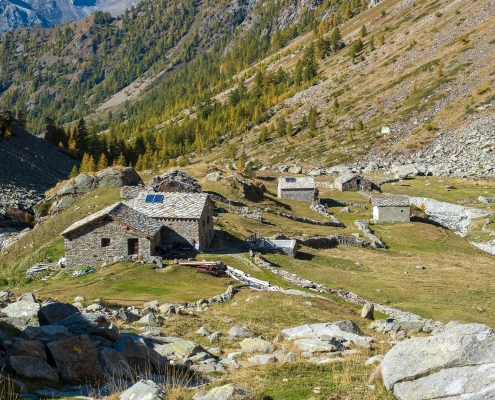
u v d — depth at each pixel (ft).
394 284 211.82
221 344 87.20
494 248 321.52
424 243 314.55
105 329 67.77
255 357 74.49
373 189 473.67
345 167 579.48
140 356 65.51
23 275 212.23
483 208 400.88
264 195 397.60
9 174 525.75
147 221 197.16
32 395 51.88
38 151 638.53
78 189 320.50
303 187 409.49
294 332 94.68
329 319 121.08
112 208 191.62
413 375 54.13
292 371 67.46
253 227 283.59
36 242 261.65
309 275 210.38
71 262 188.34
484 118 606.14
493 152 533.55
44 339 60.64
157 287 155.94
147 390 52.65
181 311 114.93
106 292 145.28
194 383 63.16
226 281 173.78
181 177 330.13
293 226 312.91
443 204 420.36
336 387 58.95
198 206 219.00
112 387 55.98
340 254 261.85
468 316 171.32
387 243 310.04
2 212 423.64
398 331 115.85
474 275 242.99
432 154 571.28
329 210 395.75
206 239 227.40
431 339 56.29
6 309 76.38
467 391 49.98
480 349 53.11
